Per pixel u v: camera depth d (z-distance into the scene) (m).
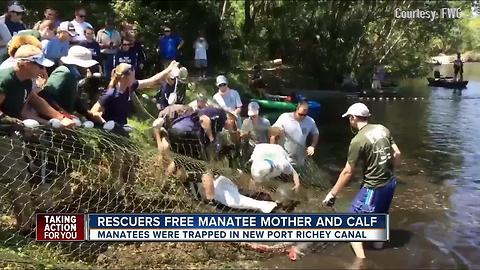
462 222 6.37
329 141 11.43
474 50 52.19
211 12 20.27
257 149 6.48
